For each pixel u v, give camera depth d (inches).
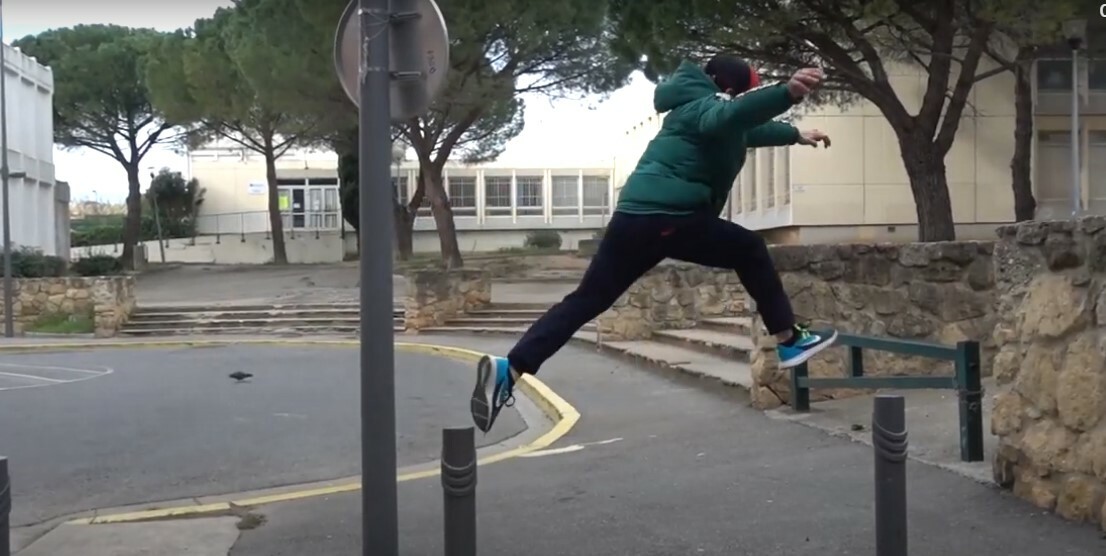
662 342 636.1
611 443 358.0
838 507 243.9
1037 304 227.8
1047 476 224.7
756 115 154.9
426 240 2036.2
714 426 369.1
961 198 1142.3
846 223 1151.6
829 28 695.1
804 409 373.1
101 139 1707.7
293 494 301.6
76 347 863.1
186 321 1017.5
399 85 201.9
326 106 1084.5
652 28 660.1
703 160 167.3
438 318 919.0
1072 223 215.2
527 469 317.1
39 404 514.9
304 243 1851.6
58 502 309.1
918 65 999.6
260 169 2126.0
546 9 957.2
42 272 1120.2
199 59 1346.0
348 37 204.2
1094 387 209.6
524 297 1013.2
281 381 600.4
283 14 1010.1
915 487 249.8
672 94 170.7
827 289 388.5
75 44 1740.9
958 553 201.3
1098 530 208.2
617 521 244.1
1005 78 1135.6
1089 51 903.7
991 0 605.3
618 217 169.0
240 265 1694.1
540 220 2117.4
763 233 1294.3
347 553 229.6
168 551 234.4
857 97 983.0
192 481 336.2
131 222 1697.8
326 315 1016.9
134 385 590.9
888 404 166.9
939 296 373.4
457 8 927.7
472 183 2092.8
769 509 246.1
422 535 241.8
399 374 628.7
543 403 480.4
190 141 1636.3
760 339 392.2
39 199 1368.1
